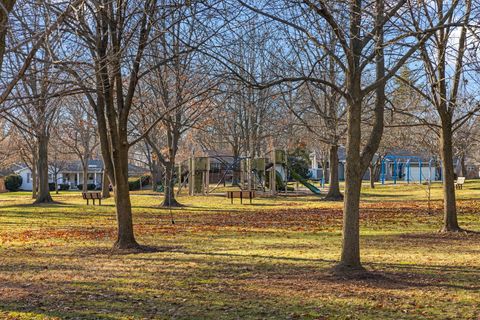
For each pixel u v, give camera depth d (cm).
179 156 6488
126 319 739
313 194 4722
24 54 712
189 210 3075
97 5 755
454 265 1120
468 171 8606
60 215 2781
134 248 1459
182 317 746
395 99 2175
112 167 1490
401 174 8512
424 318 713
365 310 761
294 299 837
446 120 1662
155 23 1258
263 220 2380
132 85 1441
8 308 809
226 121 5062
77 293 912
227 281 995
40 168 3856
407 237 1641
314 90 2645
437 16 1373
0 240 1736
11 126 3422
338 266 1040
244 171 4969
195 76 2544
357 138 1012
